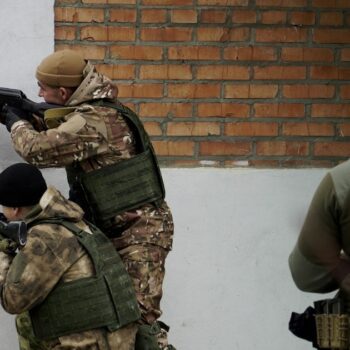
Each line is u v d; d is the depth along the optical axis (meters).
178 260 9.27
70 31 9.25
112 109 8.07
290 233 9.37
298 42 9.45
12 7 8.98
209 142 9.41
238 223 9.32
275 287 9.35
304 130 9.50
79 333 7.22
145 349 7.70
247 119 9.44
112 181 8.05
